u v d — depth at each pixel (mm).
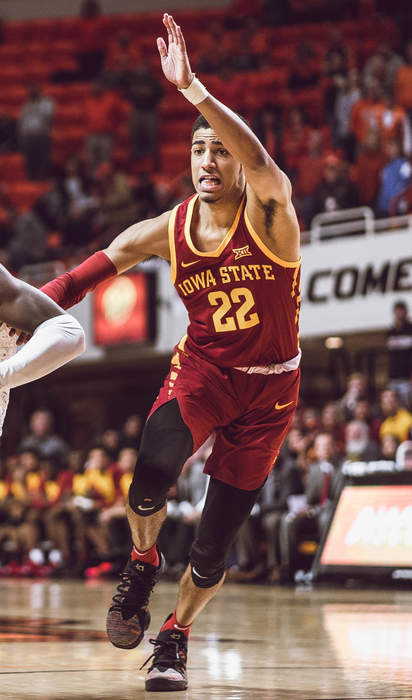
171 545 16188
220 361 4926
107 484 17609
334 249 19250
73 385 24375
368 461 13711
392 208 19203
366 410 15875
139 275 21188
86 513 17391
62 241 24500
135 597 4949
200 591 4984
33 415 22375
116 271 5148
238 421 4988
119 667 5598
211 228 4855
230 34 31641
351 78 23203
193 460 16375
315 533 14719
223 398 4918
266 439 4980
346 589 13328
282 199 4547
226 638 7238
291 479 15250
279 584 14664
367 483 13195
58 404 24500
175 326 20891
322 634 7531
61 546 18047
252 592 12742
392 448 14031
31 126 28062
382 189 19609
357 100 22875
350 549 13047
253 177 4441
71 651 6359
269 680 5098
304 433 16219
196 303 4938
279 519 15047
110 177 24984
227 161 4711
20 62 34000
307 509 14750
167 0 33969
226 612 9609
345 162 21844
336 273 19172
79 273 5078
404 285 18172
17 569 18438
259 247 4730
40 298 4551
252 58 28984
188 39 31891
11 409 23766
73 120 30703
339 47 25656
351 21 30375
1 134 30203
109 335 21719
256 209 4652
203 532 4980
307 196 21109
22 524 18562
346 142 22672
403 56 24984
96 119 27156
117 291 21531
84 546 17609
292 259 4777
